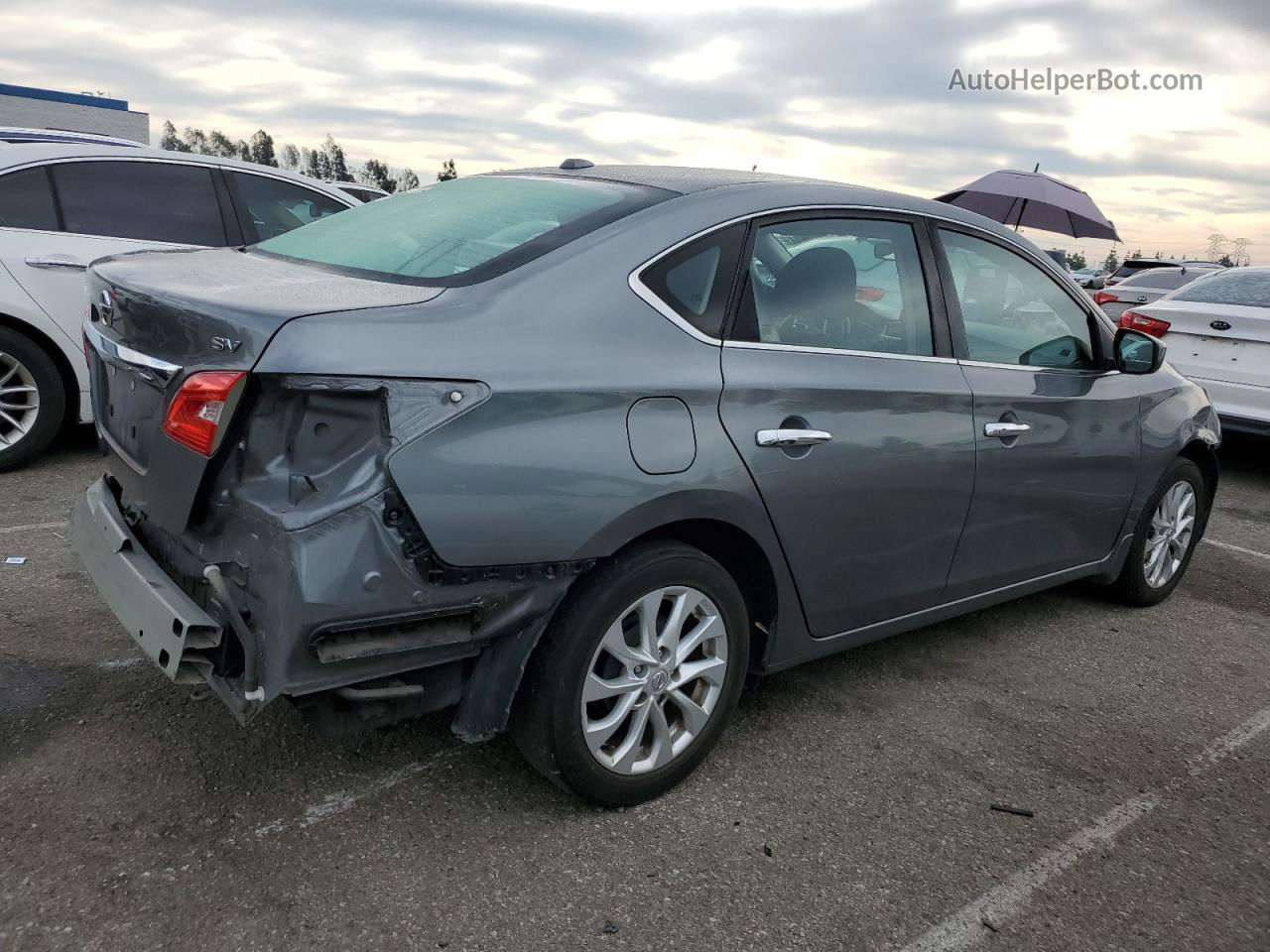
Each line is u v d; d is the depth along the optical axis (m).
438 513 2.14
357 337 2.11
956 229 3.45
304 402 2.10
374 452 2.11
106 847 2.35
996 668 3.86
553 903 2.31
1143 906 2.51
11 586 3.74
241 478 2.18
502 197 3.00
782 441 2.71
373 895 2.28
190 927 2.13
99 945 2.06
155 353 2.35
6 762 2.64
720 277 2.72
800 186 3.06
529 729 2.47
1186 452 4.63
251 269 2.72
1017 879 2.57
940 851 2.65
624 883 2.41
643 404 2.45
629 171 3.18
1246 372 7.02
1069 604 4.66
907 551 3.19
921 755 3.14
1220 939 2.42
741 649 2.82
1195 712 3.62
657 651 2.62
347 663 2.14
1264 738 3.46
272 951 2.09
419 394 2.14
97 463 5.55
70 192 5.36
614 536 2.40
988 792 2.96
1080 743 3.32
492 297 2.37
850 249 3.08
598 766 2.57
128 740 2.79
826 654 3.14
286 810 2.56
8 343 5.09
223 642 2.17
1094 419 3.84
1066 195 13.61
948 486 3.23
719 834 2.63
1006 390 3.43
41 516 4.58
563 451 2.30
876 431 2.97
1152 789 3.06
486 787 2.73
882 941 2.30
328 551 2.06
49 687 3.03
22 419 5.28
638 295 2.55
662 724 2.68
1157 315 7.51
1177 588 5.00
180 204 5.71
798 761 3.03
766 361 2.75
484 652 2.36
